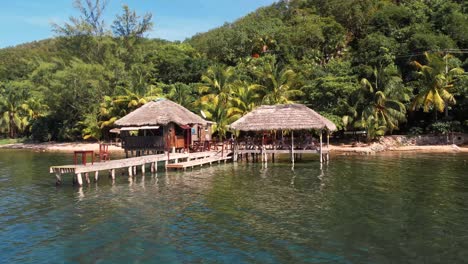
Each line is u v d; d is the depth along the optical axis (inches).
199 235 519.5
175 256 448.5
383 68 1771.7
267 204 686.5
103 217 612.4
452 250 454.3
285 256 442.9
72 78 2241.6
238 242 490.3
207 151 1348.4
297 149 1256.2
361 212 621.9
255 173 1059.9
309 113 1200.8
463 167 1093.1
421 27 1977.1
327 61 2453.2
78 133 2406.5
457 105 1765.5
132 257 448.1
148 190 826.8
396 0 2628.0
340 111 1749.5
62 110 2383.1
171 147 1250.6
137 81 2281.0
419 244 475.2
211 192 800.3
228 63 2770.7
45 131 2471.7
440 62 1674.5
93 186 880.9
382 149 1656.0
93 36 2519.7
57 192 816.9
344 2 2704.2
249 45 2721.5
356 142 1765.5
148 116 1219.9
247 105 1879.9
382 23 2210.9
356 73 1867.6
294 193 778.2
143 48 2768.2
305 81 2026.3
